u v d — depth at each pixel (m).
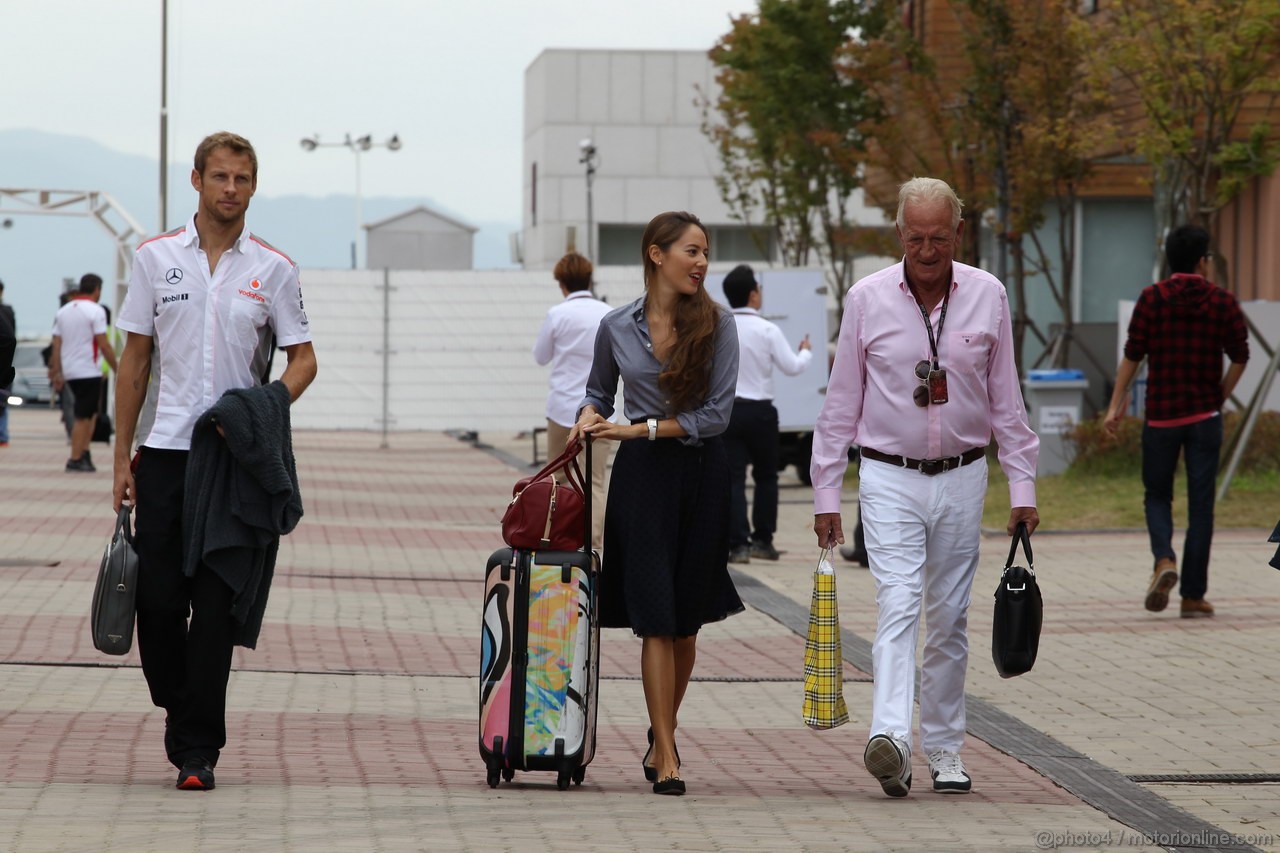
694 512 15.59
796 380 53.09
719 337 15.50
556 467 15.59
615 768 16.62
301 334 15.53
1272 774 16.47
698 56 147.75
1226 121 50.97
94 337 51.62
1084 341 64.00
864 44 70.06
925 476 15.38
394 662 22.48
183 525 14.87
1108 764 16.94
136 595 14.99
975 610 27.78
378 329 67.62
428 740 17.70
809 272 52.84
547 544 15.45
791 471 61.09
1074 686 21.27
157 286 15.16
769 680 21.94
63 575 28.78
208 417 14.72
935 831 13.87
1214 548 35.09
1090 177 61.69
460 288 67.69
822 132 70.50
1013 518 15.64
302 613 26.22
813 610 15.48
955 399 15.27
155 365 15.34
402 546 36.25
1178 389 26.09
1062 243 61.09
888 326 15.33
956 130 61.44
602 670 22.41
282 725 18.19
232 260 15.30
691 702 20.45
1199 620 26.42
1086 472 47.75
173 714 15.42
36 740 16.86
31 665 20.94
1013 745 17.75
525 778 15.89
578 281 30.28
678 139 148.25
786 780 16.17
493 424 67.88
